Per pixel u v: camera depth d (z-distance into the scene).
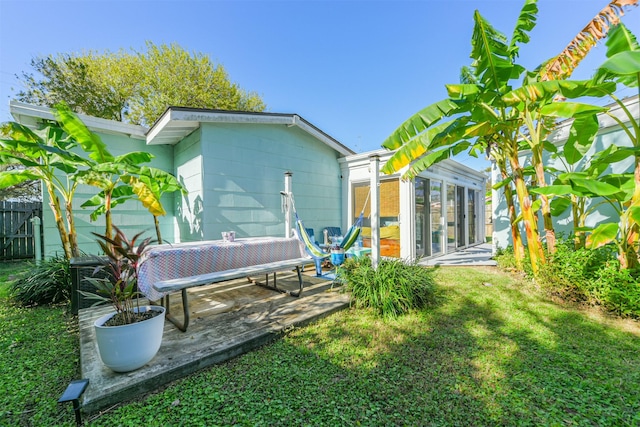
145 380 1.84
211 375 2.04
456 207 8.54
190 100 12.27
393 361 2.21
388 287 3.30
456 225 8.49
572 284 3.47
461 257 7.15
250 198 5.90
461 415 1.61
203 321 2.89
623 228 3.25
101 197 4.83
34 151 3.78
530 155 5.82
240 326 2.74
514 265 5.04
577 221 4.36
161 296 2.85
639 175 2.98
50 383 1.99
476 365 2.15
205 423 1.56
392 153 6.70
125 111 12.12
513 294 3.92
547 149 4.78
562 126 5.21
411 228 6.29
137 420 1.59
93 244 5.39
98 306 3.39
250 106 14.85
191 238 5.57
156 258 2.81
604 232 3.20
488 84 3.58
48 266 4.01
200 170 5.19
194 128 5.40
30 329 2.93
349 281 3.67
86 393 1.70
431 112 3.58
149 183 4.85
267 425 1.54
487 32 3.28
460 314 3.21
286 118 6.25
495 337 2.63
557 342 2.53
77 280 3.32
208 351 2.22
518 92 3.14
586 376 2.01
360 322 3.02
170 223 6.48
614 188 2.98
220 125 5.44
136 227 5.93
